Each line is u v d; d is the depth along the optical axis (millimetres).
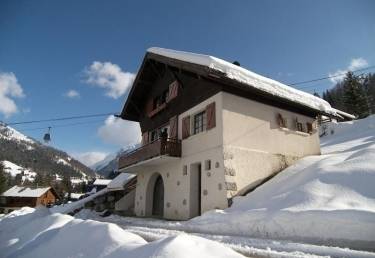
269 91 13609
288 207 8031
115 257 3461
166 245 3109
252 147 13133
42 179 122938
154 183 18859
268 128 14016
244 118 13281
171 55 14945
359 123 35062
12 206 64625
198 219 10531
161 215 17672
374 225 5660
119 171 20250
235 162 12359
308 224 6730
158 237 7477
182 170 14828
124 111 21969
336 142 28250
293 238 6891
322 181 8727
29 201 65062
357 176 8258
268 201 9312
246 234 8031
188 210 13703
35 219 7719
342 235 6039
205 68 11930
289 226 7121
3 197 63438
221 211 10430
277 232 7312
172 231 8883
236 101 13281
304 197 8195
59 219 6688
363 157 9453
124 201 23938
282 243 6227
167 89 18250
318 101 16703
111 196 25984
